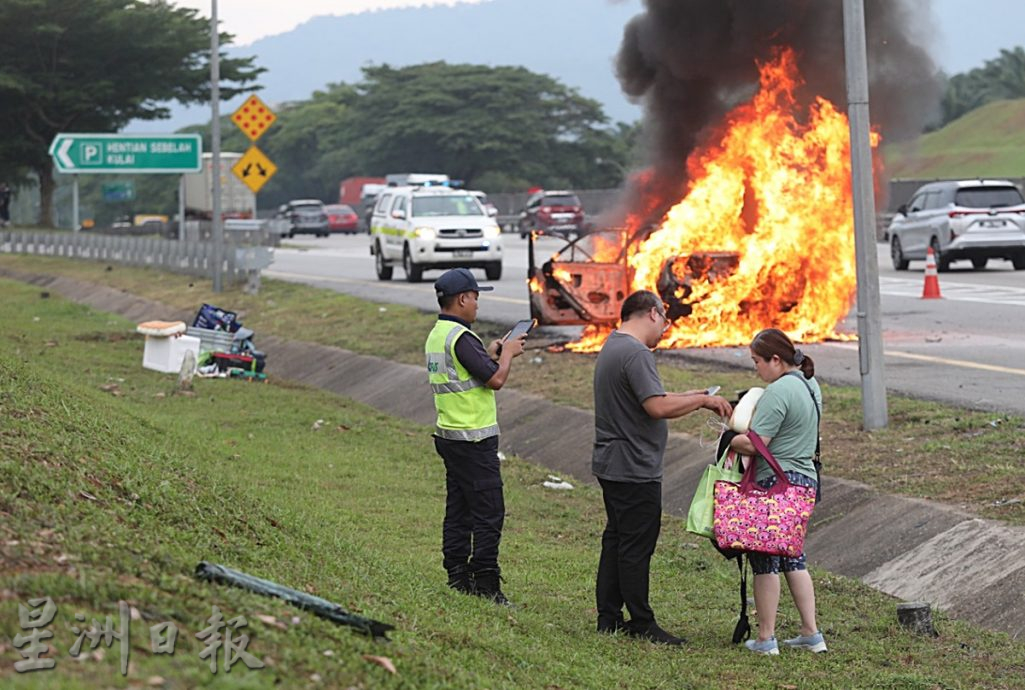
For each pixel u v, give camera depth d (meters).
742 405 11.21
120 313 49.47
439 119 167.00
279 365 34.34
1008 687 10.54
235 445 21.33
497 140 165.50
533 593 13.30
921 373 23.30
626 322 11.81
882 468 16.55
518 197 120.88
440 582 12.61
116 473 11.23
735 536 11.12
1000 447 16.45
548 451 21.66
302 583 9.88
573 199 89.81
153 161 61.62
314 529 13.17
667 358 26.53
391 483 18.98
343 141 178.50
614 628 11.93
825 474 16.73
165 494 11.15
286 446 21.67
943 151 140.50
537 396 24.39
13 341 34.69
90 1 104.38
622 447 11.62
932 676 10.80
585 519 17.19
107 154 60.91
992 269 47.50
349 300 41.38
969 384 21.80
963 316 32.12
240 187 112.56
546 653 10.30
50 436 11.84
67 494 9.78
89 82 107.88
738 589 13.71
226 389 27.88
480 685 8.41
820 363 25.11
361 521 16.22
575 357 27.56
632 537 11.69
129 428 17.45
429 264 48.44
